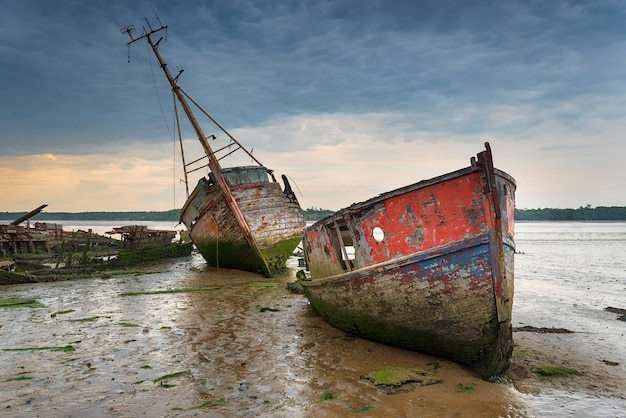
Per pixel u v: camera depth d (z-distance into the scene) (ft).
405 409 21.04
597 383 24.25
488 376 25.27
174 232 139.95
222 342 32.40
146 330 36.01
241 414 20.66
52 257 104.94
